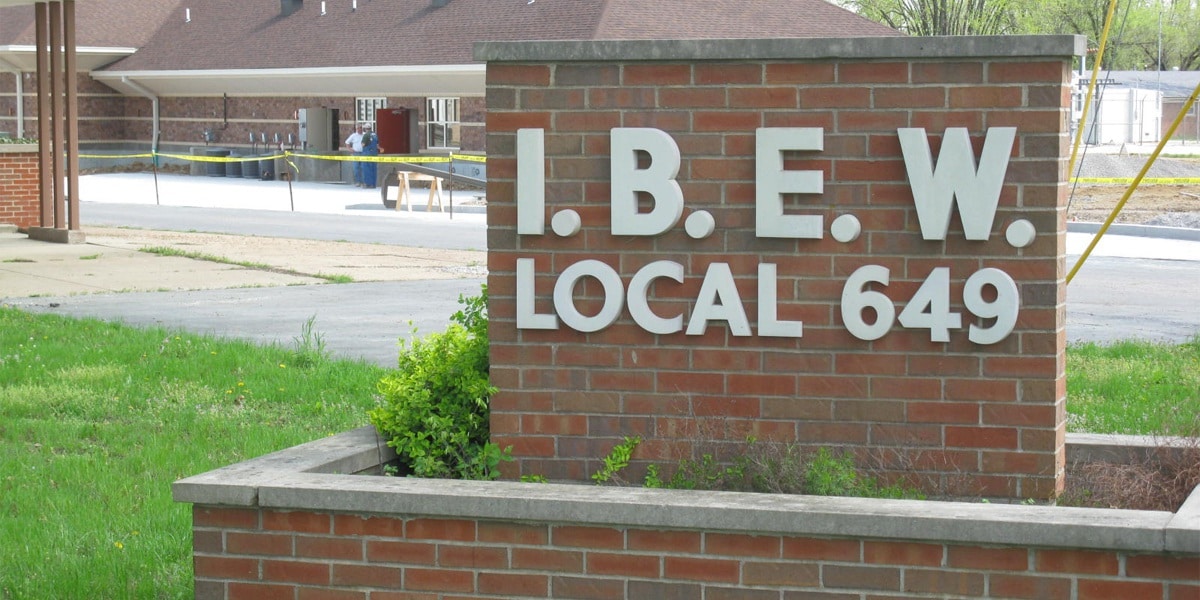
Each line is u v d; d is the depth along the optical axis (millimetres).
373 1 47125
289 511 4918
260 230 26953
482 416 5707
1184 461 5676
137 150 54031
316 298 15961
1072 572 4285
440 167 41562
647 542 4621
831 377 5164
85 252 21281
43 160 23391
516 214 5383
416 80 42062
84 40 53219
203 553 5000
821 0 41906
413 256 21328
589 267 5316
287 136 47656
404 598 4840
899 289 5066
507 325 5445
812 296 5152
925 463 5098
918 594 4410
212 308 15086
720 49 5125
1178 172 39312
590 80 5277
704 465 5160
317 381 10430
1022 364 4988
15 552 6445
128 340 12289
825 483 4945
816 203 5129
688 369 5297
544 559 4715
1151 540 4176
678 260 5258
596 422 5391
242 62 48250
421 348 6184
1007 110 4918
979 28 51219
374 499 4801
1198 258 20312
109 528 6828
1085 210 28953
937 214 4973
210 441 8680
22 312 14039
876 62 5031
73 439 8805
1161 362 11008
